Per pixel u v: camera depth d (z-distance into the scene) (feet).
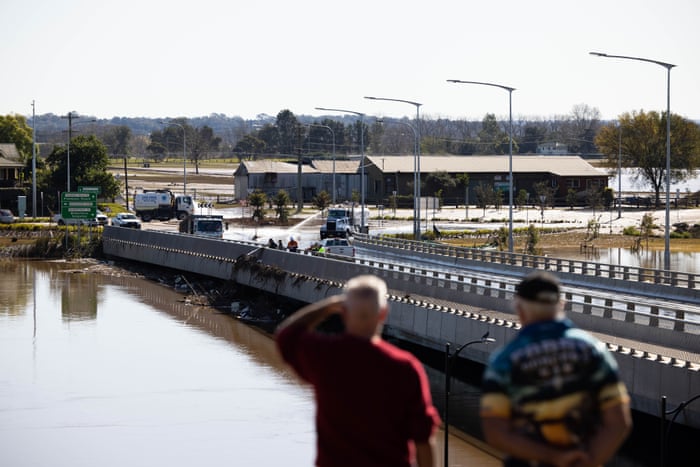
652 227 636.89
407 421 40.88
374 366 40.55
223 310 358.64
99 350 280.31
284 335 42.52
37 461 176.65
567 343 38.55
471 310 234.17
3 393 227.61
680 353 169.17
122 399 221.87
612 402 38.24
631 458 175.42
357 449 40.37
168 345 288.51
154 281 456.04
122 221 645.10
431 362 255.09
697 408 160.04
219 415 207.92
